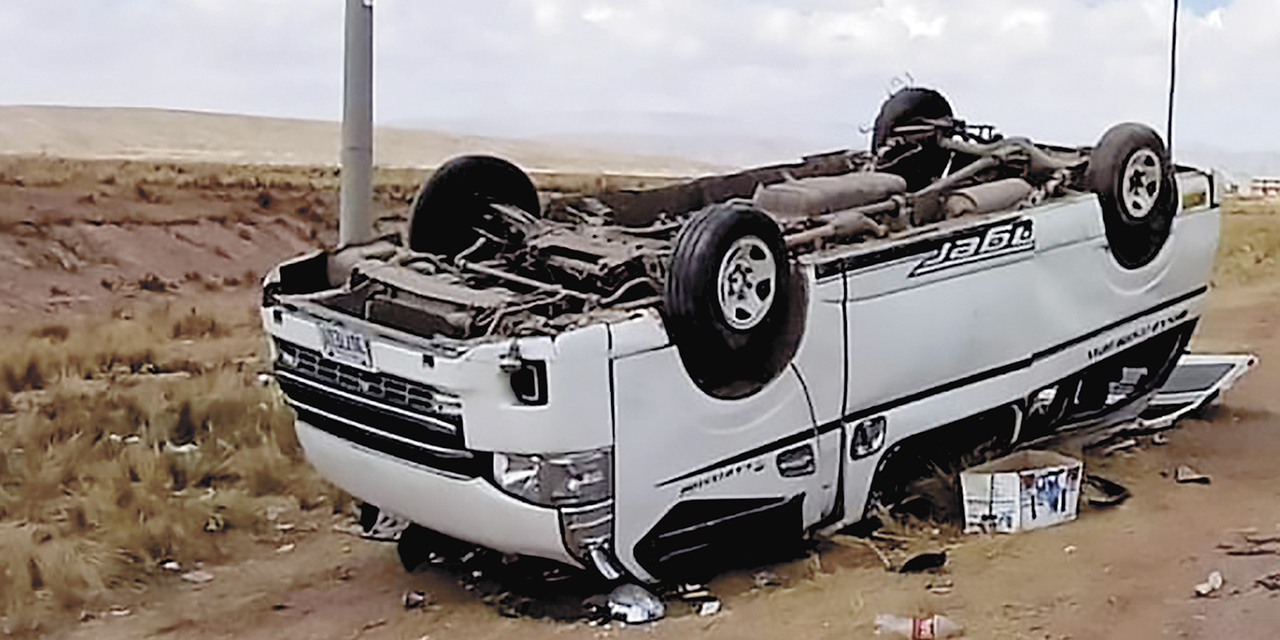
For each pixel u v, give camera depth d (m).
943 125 9.06
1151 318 8.60
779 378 6.38
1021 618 6.00
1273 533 7.08
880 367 6.83
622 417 5.82
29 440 10.05
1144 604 6.11
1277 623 5.79
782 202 7.34
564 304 6.19
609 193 8.30
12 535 7.49
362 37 11.52
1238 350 13.16
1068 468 7.37
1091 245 7.99
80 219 26.09
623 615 6.14
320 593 6.83
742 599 6.39
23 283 21.44
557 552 5.93
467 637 6.11
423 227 7.39
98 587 6.91
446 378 5.79
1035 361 7.75
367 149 11.64
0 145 49.91
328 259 7.20
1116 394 9.12
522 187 7.75
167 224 27.22
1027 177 8.52
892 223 7.34
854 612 6.14
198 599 6.80
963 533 7.26
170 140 59.47
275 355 6.81
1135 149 8.11
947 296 7.12
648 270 6.44
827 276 6.52
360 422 6.36
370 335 6.10
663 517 6.06
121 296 21.97
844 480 6.80
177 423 10.47
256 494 8.73
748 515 6.48
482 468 5.91
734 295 6.06
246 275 25.58
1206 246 8.96
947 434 7.51
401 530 7.50
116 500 8.24
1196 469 8.41
